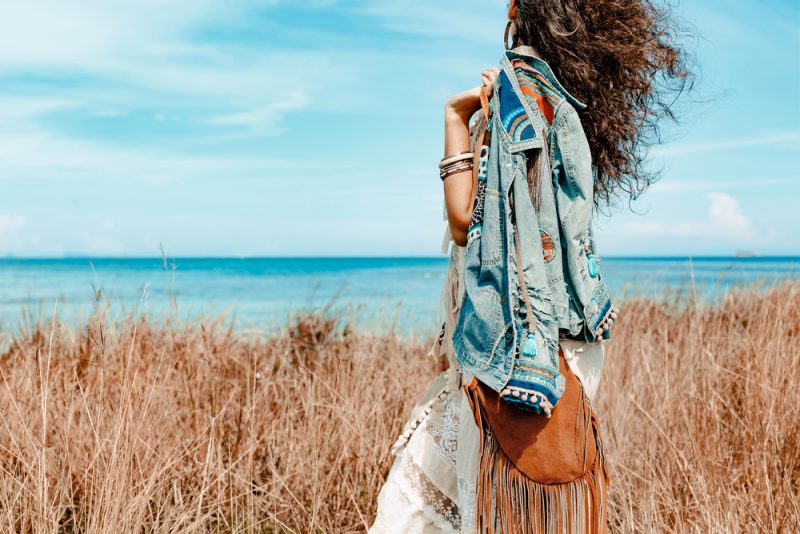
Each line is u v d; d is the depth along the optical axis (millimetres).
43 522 2480
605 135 2008
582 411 1835
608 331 1931
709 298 6594
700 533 2582
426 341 5520
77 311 4188
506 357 1812
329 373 4371
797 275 6305
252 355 4617
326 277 60750
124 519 2443
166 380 3514
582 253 1891
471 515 1986
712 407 3518
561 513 1763
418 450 2221
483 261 1876
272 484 3125
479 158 1991
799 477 3061
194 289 39625
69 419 2984
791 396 3535
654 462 3186
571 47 1969
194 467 3045
